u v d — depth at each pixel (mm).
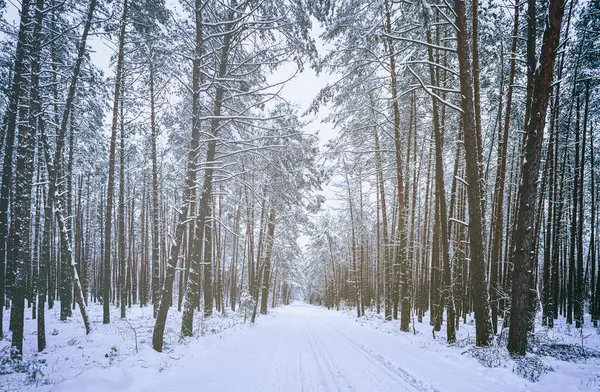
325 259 48688
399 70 14695
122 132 18453
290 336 13492
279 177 16406
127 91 16781
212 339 10383
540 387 5812
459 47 9102
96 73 13477
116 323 15547
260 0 10398
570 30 12219
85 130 17906
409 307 14305
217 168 9781
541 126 7582
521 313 7680
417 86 9961
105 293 15398
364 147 18891
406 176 15922
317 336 13500
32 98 9758
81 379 5406
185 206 9258
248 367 7555
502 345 8828
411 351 9328
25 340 11375
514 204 18641
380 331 14867
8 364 7828
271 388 5938
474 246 8969
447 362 7801
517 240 7910
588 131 19594
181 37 10125
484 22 11234
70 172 17344
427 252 22797
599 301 20203
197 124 9609
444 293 14227
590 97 17078
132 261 32344
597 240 24922
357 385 6117
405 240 14953
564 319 21422
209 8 10242
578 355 8914
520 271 7746
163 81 15508
